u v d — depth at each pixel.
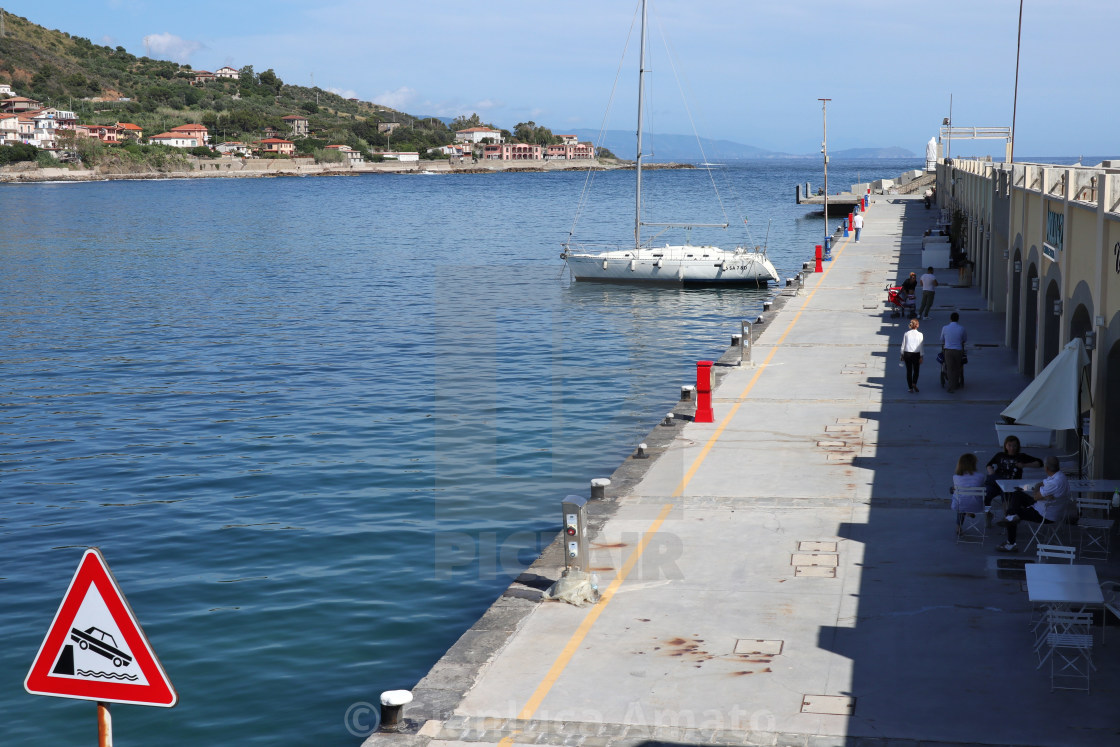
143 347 36.16
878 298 38.06
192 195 168.38
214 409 26.58
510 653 10.77
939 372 25.25
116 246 79.38
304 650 12.68
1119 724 9.13
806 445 18.89
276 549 16.33
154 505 18.84
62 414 26.30
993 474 14.69
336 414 25.78
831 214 105.06
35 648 13.05
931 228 64.12
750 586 12.43
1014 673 10.13
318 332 38.94
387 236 87.44
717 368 26.44
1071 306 18.25
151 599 14.40
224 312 44.62
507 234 88.81
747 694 9.78
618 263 52.19
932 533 14.17
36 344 36.97
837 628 11.22
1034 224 23.47
